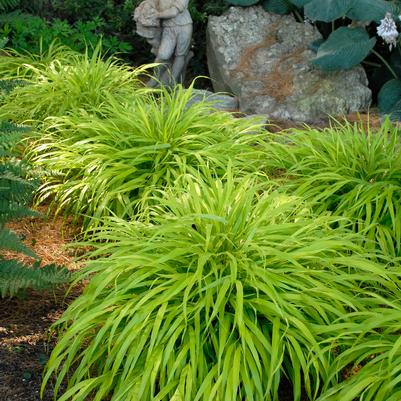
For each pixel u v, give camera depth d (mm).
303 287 3221
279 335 3102
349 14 7184
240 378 3041
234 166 4754
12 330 3773
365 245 4004
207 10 8609
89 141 5152
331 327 3096
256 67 7605
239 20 7883
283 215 3818
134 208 4730
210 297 3150
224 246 3451
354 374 3084
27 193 3969
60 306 4023
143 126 5090
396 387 2932
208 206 3658
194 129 5242
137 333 3033
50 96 5758
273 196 3729
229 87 7637
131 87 6211
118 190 4617
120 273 3307
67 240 4820
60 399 3029
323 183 4613
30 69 6742
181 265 3447
